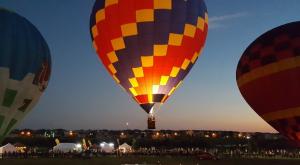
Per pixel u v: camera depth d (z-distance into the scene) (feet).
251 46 74.28
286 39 68.44
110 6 69.46
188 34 70.13
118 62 70.90
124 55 69.72
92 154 154.71
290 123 68.03
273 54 68.54
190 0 70.85
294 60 66.23
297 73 65.92
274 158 138.41
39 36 71.00
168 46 68.90
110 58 71.77
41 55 69.82
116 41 69.51
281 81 67.26
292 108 67.15
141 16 67.77
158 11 67.92
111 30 69.62
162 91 71.56
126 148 184.24
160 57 69.26
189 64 72.74
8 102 66.13
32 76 68.39
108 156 152.87
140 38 68.28
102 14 70.49
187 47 70.69
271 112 70.28
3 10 68.49
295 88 66.18
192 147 233.76
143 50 68.80
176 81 72.33
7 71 65.05
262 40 72.18
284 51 67.51
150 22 67.87
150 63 69.41
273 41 69.77
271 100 69.26
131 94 73.31
